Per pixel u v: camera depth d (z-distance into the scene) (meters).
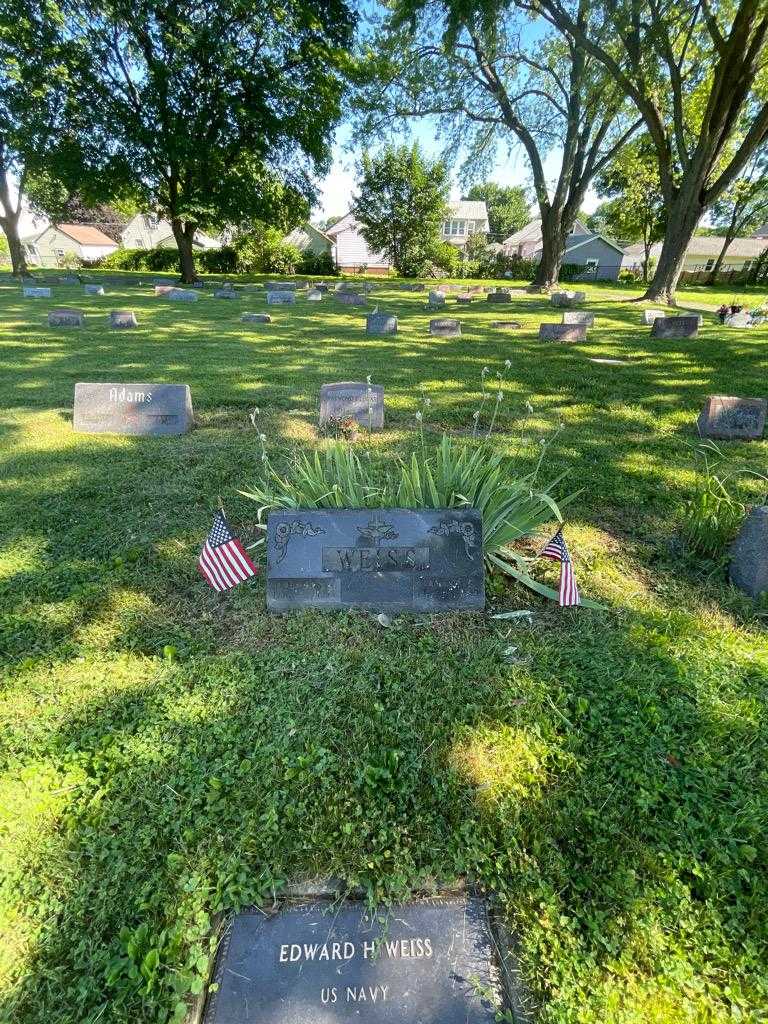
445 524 2.92
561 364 9.33
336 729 2.27
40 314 14.63
